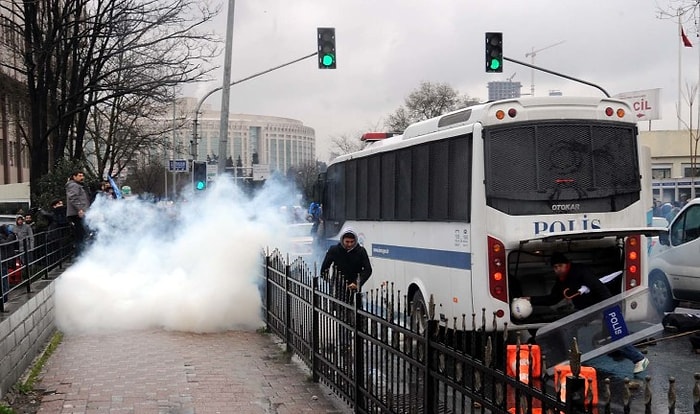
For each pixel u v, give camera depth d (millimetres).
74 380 8586
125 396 7879
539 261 10125
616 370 9109
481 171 9641
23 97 28391
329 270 8500
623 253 9992
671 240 12586
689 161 44562
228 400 7730
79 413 7238
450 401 5051
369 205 13531
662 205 24141
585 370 5863
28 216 15398
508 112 9742
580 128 9922
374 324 6379
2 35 26109
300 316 9375
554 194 9742
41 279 11320
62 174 18109
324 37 21438
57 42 20016
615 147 10023
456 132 10141
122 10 20938
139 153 45844
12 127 50000
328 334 8031
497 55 21984
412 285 11648
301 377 8734
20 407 7453
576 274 9062
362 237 13906
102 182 19719
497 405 4203
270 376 8789
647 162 12336
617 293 10102
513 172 9695
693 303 13016
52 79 21188
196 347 10578
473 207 9672
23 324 8602
